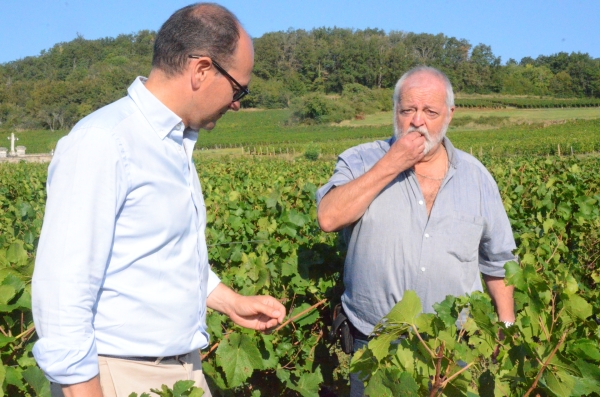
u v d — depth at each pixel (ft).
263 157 197.26
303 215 14.74
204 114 6.62
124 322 6.23
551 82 490.49
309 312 11.94
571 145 157.99
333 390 14.24
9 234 17.63
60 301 5.50
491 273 9.81
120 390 6.30
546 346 5.94
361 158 9.74
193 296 6.75
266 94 421.18
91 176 5.68
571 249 19.58
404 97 8.96
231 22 6.50
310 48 466.29
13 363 8.58
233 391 11.48
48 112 361.30
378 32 512.22
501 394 6.23
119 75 385.09
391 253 9.20
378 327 6.49
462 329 6.55
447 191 9.27
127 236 6.10
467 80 468.34
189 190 6.66
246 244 15.83
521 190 25.61
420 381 6.25
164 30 6.41
